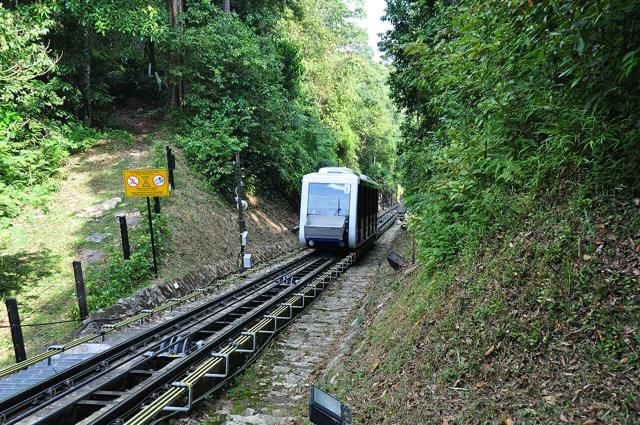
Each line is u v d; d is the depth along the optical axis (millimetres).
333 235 15422
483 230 4539
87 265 11164
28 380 5973
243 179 19516
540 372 2898
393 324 5441
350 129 40781
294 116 24859
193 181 17250
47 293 9945
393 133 55531
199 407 5621
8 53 10758
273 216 21844
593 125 3594
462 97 5832
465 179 5219
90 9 15781
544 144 4254
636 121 3410
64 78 18469
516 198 4363
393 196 62750
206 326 8570
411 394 3582
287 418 5195
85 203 14188
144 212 13625
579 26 3020
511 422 2666
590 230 3303
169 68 19781
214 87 20141
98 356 6824
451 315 4004
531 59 4105
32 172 14023
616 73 3307
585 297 3021
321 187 16391
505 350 3217
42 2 14969
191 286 12055
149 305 10094
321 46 36844
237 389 6184
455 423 2967
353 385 4660
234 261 15164
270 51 23750
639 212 3184
